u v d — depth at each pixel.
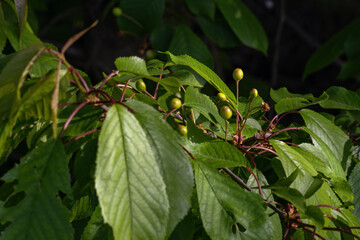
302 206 0.48
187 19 1.20
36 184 0.44
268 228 0.49
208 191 0.49
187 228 0.49
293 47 2.68
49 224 0.43
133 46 1.09
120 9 1.02
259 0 2.45
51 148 0.45
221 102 0.61
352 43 1.28
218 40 1.10
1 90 0.45
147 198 0.43
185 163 0.46
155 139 0.46
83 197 0.53
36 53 0.46
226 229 0.48
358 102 0.73
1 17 0.62
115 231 0.42
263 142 0.59
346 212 0.55
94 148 0.49
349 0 2.74
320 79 2.54
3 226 0.47
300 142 0.67
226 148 0.53
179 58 0.58
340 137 0.63
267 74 2.53
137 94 0.55
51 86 0.45
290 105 0.62
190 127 0.55
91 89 0.47
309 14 2.76
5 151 0.51
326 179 0.58
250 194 0.50
